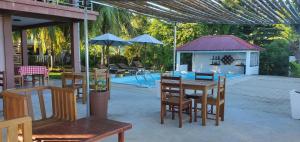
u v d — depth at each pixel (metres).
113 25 15.53
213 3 4.31
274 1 4.14
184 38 20.03
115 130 2.75
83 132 2.67
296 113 5.05
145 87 9.34
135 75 13.64
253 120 4.96
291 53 16.12
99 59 18.23
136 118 5.05
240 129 4.39
